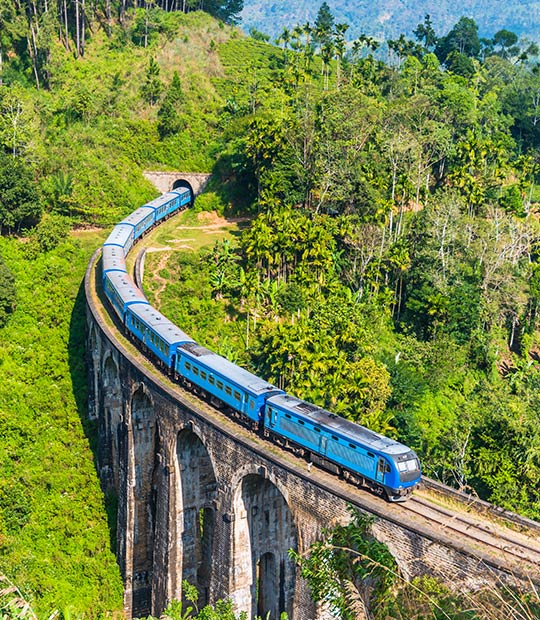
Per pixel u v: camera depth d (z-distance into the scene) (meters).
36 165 120.00
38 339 91.12
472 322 107.88
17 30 148.88
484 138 159.75
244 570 53.34
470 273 114.75
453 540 38.22
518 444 72.88
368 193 114.44
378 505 43.34
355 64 185.25
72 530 70.44
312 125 122.25
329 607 43.56
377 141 130.00
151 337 66.81
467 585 36.81
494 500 70.00
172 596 60.34
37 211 107.69
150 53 170.88
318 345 88.50
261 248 102.31
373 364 89.06
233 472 51.59
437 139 138.00
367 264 109.31
